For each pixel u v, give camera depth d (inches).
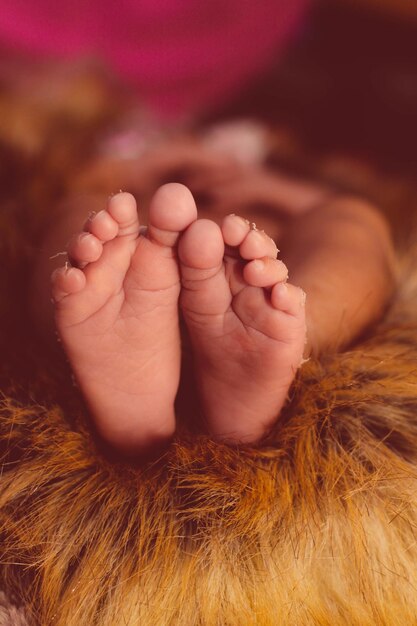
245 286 12.0
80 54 24.6
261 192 18.0
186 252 11.6
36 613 13.1
